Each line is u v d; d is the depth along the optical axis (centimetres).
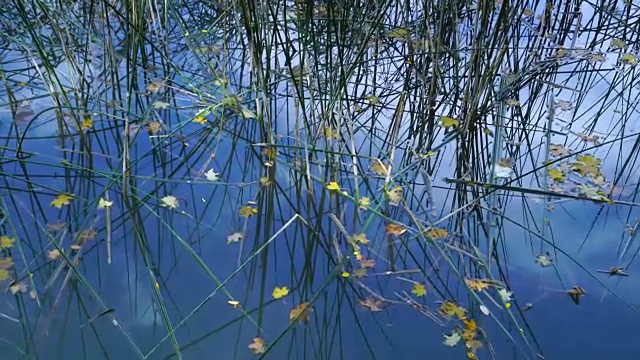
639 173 295
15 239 247
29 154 291
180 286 238
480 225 266
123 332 217
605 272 245
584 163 294
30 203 267
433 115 319
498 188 273
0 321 221
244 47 346
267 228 262
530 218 270
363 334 222
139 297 233
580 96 348
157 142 305
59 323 222
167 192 279
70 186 278
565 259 251
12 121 311
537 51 364
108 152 299
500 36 306
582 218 270
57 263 242
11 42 357
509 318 227
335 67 313
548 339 220
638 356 214
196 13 402
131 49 357
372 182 285
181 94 335
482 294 236
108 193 275
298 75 330
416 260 248
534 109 338
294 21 353
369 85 336
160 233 258
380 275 242
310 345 219
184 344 217
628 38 393
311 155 294
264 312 229
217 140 306
